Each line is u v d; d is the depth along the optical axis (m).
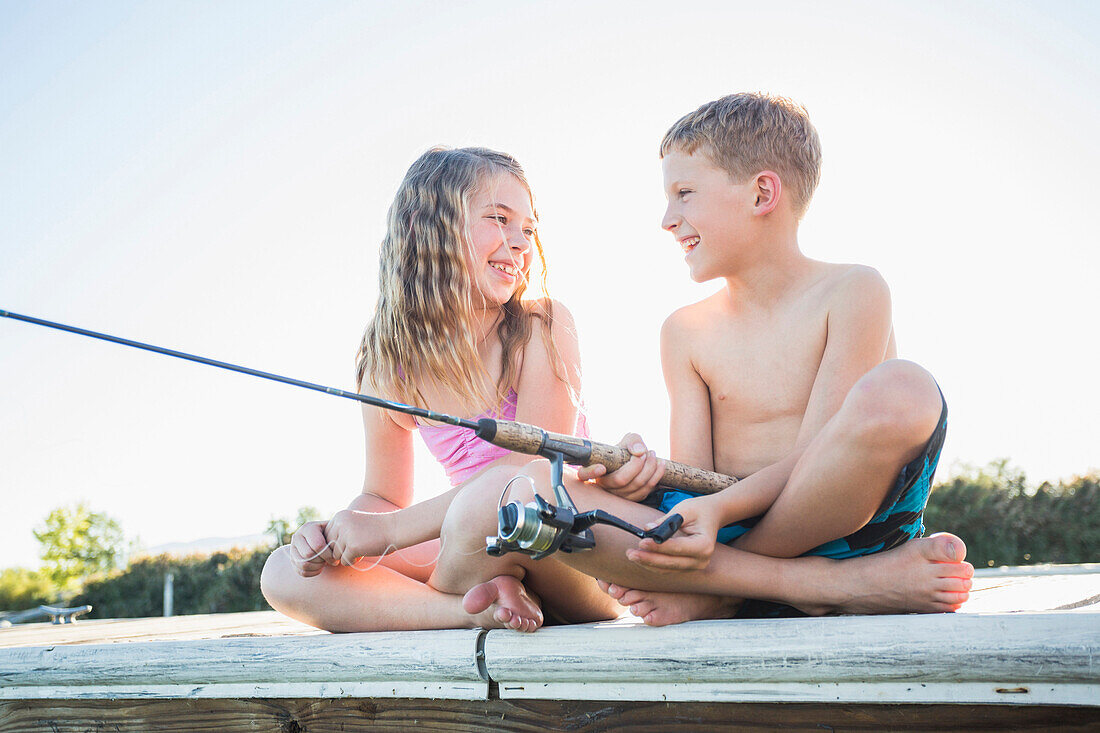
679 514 1.28
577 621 1.65
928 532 7.54
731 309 1.79
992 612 1.07
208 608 7.88
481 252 2.03
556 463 1.29
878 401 1.25
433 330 2.02
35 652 1.73
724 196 1.73
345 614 1.65
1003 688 1.02
